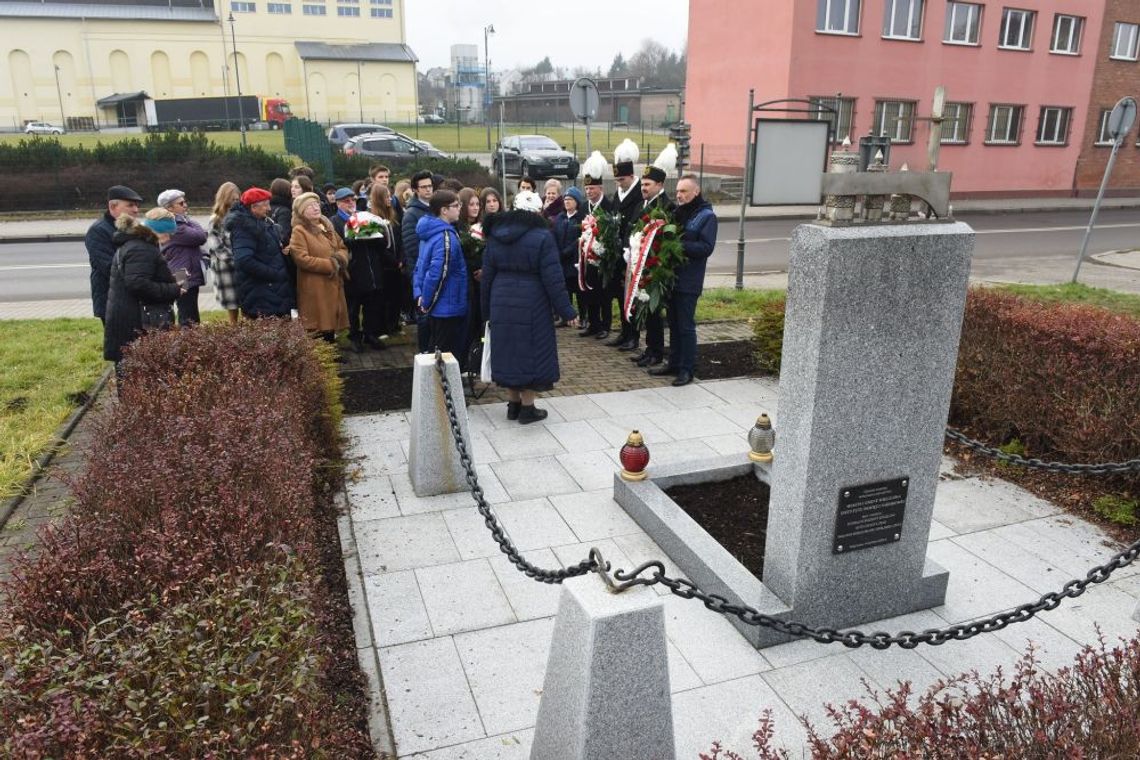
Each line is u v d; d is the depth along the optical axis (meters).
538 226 5.93
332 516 4.86
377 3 65.06
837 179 3.11
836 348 3.25
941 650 3.58
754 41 25.86
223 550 2.54
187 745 1.78
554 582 3.16
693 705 3.24
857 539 3.56
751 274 14.77
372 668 3.49
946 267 3.35
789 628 2.81
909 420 3.49
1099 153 30.38
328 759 2.12
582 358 8.47
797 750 2.99
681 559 4.23
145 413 3.71
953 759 1.81
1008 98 27.88
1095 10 28.23
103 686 1.91
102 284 6.99
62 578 2.34
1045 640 3.65
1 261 16.70
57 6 58.53
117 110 59.56
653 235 7.16
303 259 7.49
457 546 4.51
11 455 5.55
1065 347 5.28
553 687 2.52
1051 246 18.97
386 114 65.81
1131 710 1.96
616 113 57.28
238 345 4.81
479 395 7.27
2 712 1.85
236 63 56.53
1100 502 4.88
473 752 3.00
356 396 7.12
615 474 5.02
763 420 5.07
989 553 4.43
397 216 9.18
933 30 25.91
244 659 2.02
